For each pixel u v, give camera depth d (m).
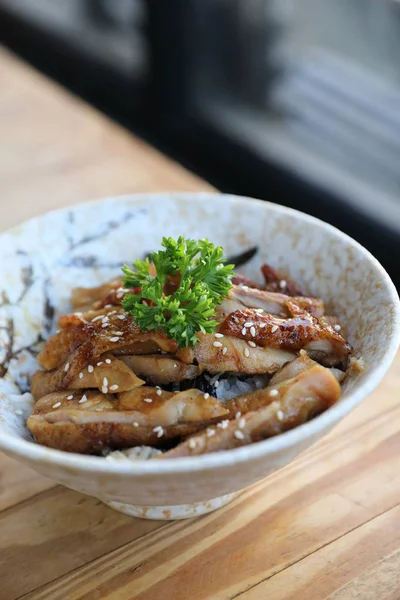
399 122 0.89
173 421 0.43
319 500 0.45
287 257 0.51
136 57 1.24
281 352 0.45
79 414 0.43
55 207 0.63
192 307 0.44
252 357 0.45
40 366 0.49
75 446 0.43
